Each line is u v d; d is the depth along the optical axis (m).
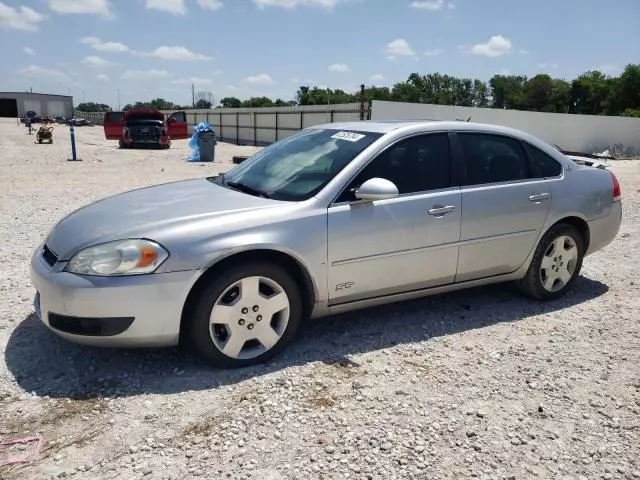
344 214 3.59
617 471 2.54
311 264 3.49
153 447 2.62
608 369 3.51
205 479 2.41
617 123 34.53
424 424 2.86
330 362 3.52
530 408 3.04
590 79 79.12
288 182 3.84
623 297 4.89
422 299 4.72
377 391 3.17
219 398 3.05
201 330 3.24
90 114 94.69
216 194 3.83
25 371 3.30
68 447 2.61
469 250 4.13
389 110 31.36
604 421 2.93
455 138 4.16
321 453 2.60
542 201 4.42
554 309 4.57
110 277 3.05
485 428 2.84
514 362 3.59
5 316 4.12
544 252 4.55
